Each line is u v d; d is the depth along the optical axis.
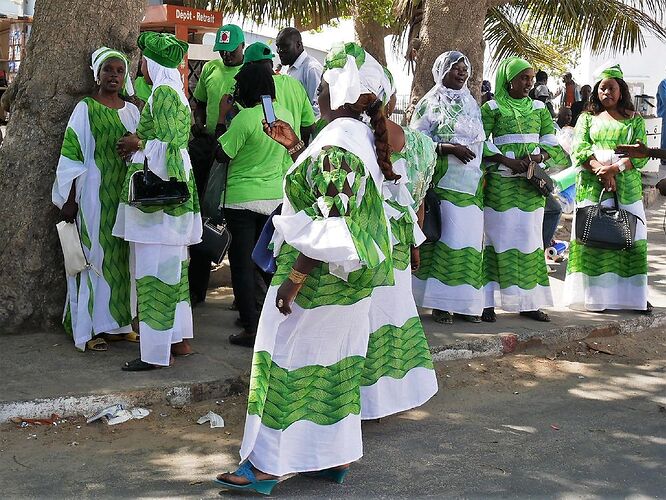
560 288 8.19
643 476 4.35
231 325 6.43
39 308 5.94
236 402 5.16
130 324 5.77
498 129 6.74
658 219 12.64
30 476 4.18
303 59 7.33
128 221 5.23
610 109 7.01
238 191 5.68
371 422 5.01
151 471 4.27
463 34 8.00
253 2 12.79
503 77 6.75
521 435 4.87
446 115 6.36
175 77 5.21
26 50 5.98
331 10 13.28
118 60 5.50
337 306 3.83
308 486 4.15
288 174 3.81
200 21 8.94
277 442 3.90
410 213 4.77
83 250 5.52
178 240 5.27
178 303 5.45
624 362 6.29
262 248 4.23
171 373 5.28
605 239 6.97
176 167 5.12
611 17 12.22
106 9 5.86
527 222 6.77
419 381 4.92
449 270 6.52
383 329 4.73
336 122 3.83
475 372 5.94
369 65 3.86
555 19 12.32
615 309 7.32
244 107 5.67
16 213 5.89
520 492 4.14
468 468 4.40
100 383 5.05
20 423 4.70
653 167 11.45
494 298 6.87
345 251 3.61
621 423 5.08
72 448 4.50
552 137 6.86
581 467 4.44
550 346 6.55
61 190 5.41
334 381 3.97
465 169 6.42
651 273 8.91
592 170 7.03
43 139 5.88
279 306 3.76
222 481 3.96
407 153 4.82
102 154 5.52
